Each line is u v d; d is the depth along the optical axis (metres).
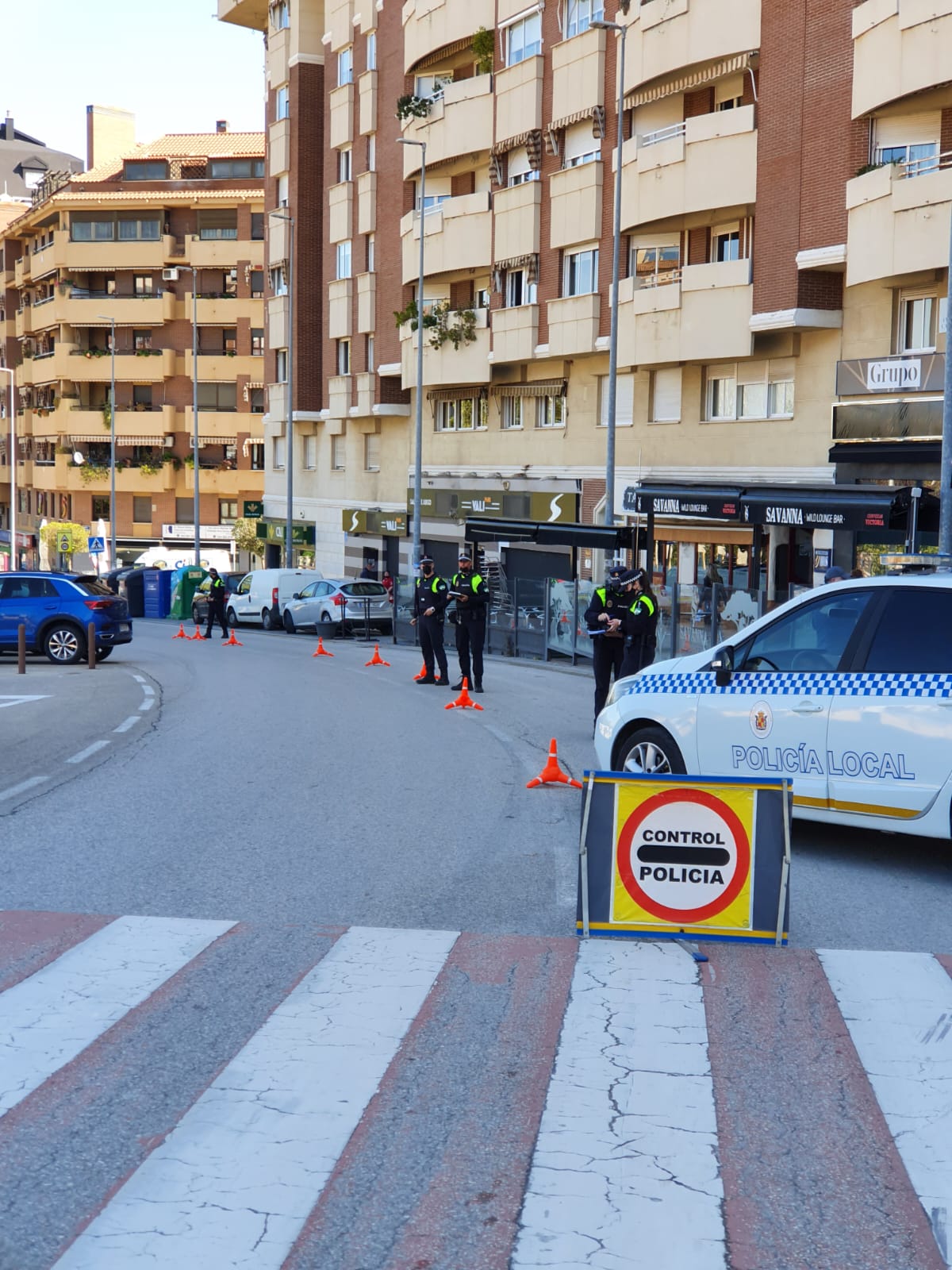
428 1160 4.26
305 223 50.75
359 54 46.19
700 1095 4.80
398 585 35.22
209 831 9.41
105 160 84.19
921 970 6.31
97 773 12.02
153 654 30.36
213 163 70.81
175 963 6.32
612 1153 4.32
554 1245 3.75
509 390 37.69
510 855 8.70
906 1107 4.72
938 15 22.47
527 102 35.47
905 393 24.02
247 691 20.58
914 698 8.16
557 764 11.51
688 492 22.69
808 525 20.67
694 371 29.89
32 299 78.31
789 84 26.25
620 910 6.78
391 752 13.51
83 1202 3.98
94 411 71.94
